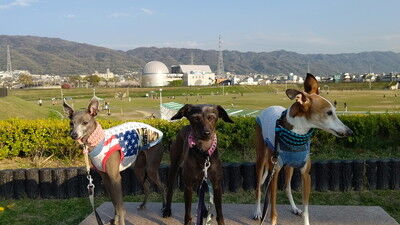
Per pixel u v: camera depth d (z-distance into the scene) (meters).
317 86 1.53
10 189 2.39
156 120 3.37
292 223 1.74
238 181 2.45
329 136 3.19
